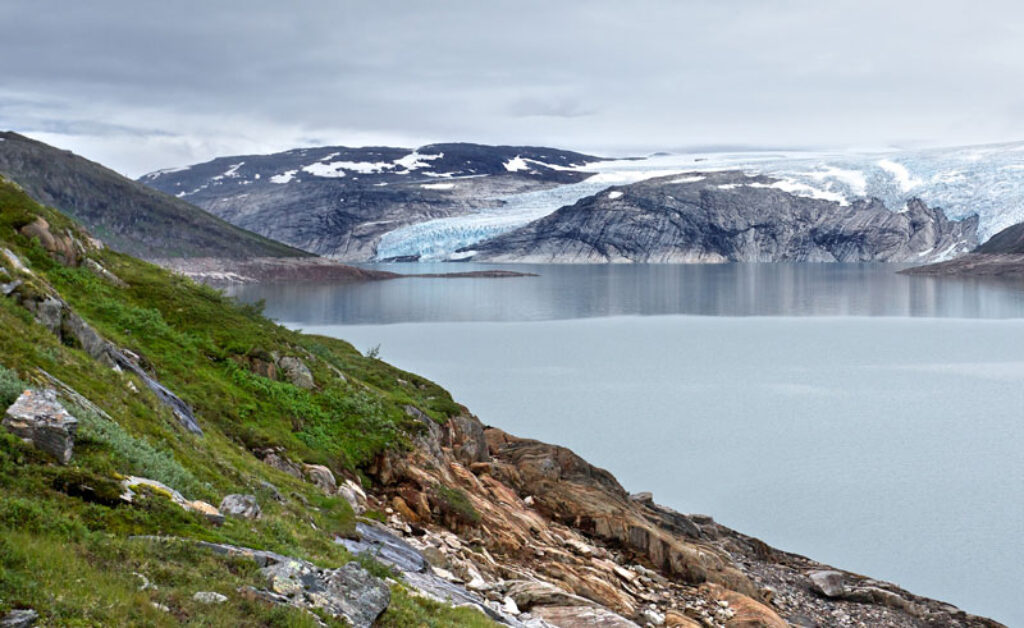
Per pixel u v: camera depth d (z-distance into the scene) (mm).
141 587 14508
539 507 45469
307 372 41750
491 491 43219
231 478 25719
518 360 175375
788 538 66938
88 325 28625
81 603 13195
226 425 32844
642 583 39125
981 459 92500
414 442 41875
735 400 129000
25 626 12047
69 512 16203
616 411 119625
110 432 21078
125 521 17031
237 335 41500
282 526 21953
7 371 20438
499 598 27984
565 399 129625
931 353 185000
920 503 76188
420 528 33500
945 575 59812
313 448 35531
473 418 56469
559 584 33625
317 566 19172
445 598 23234
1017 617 52469
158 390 29625
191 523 18391
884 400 129250
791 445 98688
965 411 120500
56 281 36844
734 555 53938
